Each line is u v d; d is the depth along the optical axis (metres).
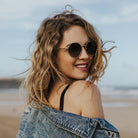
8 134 8.04
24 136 1.38
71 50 1.34
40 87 1.37
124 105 19.89
